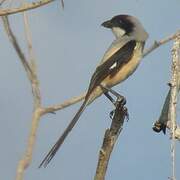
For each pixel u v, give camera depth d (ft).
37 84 18.04
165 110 34.17
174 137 27.30
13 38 19.11
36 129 16.40
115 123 26.71
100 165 25.79
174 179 25.31
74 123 32.42
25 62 18.61
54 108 18.33
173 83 30.45
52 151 25.52
